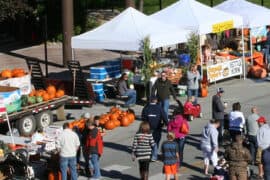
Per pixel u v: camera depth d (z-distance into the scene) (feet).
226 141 73.56
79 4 157.69
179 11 109.70
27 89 87.30
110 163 70.13
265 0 195.21
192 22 106.63
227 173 57.77
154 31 99.09
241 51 122.31
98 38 99.55
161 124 69.31
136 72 103.71
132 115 87.30
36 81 99.71
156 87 83.87
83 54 143.23
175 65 107.76
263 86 110.11
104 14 175.11
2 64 132.57
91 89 95.76
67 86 97.81
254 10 119.85
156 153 69.51
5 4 118.73
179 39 102.17
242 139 59.36
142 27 99.60
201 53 108.68
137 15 101.91
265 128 63.00
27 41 157.28
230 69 113.80
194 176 64.54
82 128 71.10
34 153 63.93
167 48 133.69
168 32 100.22
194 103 89.76
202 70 107.55
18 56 141.49
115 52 145.18
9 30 164.55
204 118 89.35
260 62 120.26
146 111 68.80
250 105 96.17
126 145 77.30
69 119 90.27
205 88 102.83
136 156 60.85
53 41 156.25
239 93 104.88
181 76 101.91
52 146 62.59
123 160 71.20
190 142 77.36
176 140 67.00
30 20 156.35
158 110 68.54
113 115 85.92
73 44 101.86
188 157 71.20
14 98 79.97
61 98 88.12
